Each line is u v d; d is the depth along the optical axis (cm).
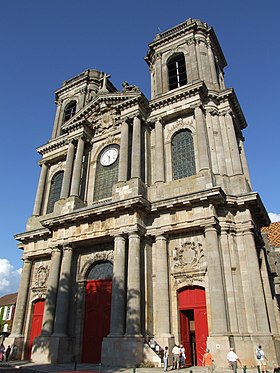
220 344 1792
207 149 2494
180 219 2262
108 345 1981
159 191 2486
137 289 2075
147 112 2906
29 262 2962
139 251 2211
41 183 3356
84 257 2602
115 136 3002
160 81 3228
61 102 4034
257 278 2009
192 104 2688
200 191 2188
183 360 1873
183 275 2178
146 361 1903
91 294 2472
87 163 3055
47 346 2284
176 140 2748
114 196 2472
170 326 2080
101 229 2406
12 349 2606
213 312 1897
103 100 3112
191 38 3253
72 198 2733
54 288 2497
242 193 2314
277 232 4275
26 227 3159
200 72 3038
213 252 2047
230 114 2706
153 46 3488
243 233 2173
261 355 1722
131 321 1989
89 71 4012
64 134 3375
